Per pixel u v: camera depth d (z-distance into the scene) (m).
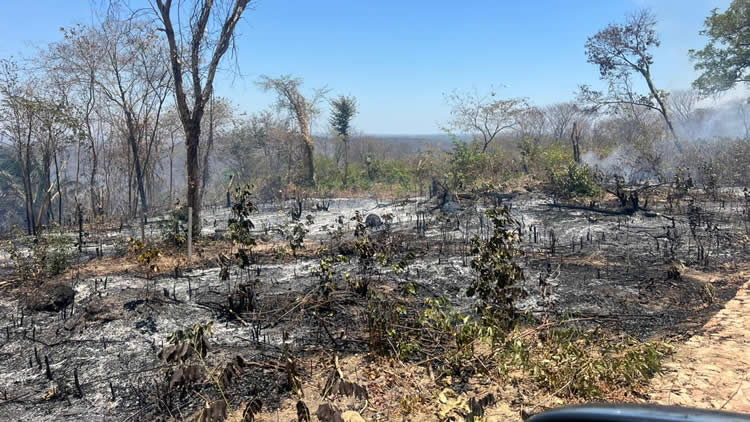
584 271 7.86
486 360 4.71
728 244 9.27
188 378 3.67
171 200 23.05
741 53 20.06
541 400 3.95
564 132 33.69
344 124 27.83
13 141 15.73
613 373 4.20
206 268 8.75
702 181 17.02
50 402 4.14
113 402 4.11
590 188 14.82
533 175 18.98
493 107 24.17
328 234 11.84
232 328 5.74
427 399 3.99
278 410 3.90
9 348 5.23
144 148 23.23
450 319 4.94
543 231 11.17
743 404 3.51
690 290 6.71
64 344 5.30
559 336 4.71
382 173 26.89
